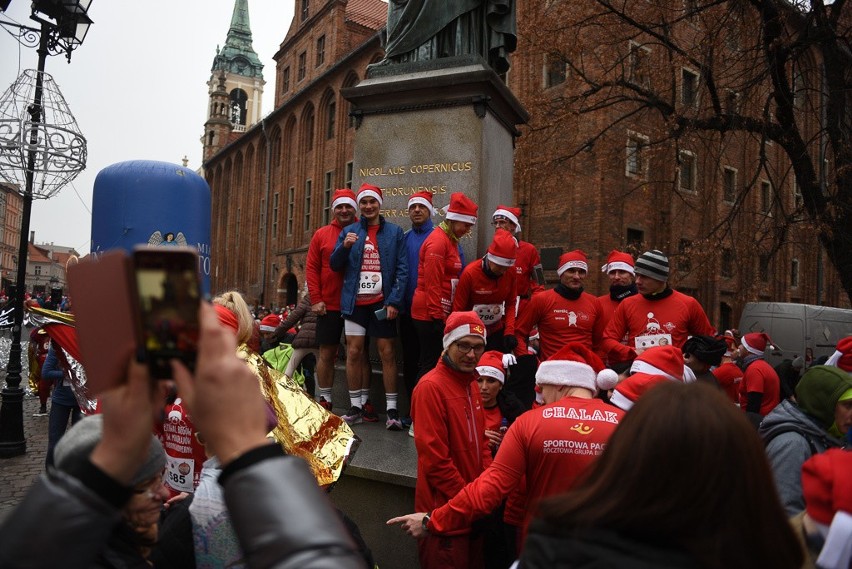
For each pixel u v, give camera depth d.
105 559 1.42
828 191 10.45
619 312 4.88
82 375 3.63
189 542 1.88
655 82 13.11
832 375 2.43
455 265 4.71
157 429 2.66
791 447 2.41
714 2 10.38
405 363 5.16
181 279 0.72
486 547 3.19
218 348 0.76
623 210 19.11
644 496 1.00
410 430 4.61
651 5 11.70
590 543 1.00
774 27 9.88
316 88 35.41
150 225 4.10
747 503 0.98
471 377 3.21
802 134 13.17
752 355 6.48
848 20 10.82
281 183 39.91
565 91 18.28
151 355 0.71
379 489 3.79
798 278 25.83
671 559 0.96
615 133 15.94
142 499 1.50
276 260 39.25
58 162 6.49
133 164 4.20
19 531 0.74
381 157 5.79
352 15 35.72
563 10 13.12
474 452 3.12
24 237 7.37
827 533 1.60
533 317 5.16
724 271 22.38
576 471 2.44
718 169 11.41
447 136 5.59
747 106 11.15
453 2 5.92
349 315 4.83
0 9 6.55
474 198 5.44
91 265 0.73
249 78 73.06
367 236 4.91
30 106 6.43
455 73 5.53
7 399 7.25
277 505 0.75
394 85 5.72
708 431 1.02
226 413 0.77
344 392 5.70
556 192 18.16
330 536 0.75
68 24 6.78
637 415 1.10
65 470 0.79
